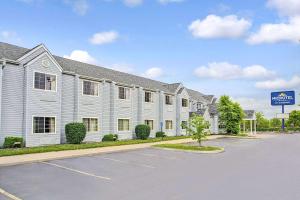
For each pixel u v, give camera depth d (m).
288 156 21.23
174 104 43.03
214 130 53.44
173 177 12.91
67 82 26.80
